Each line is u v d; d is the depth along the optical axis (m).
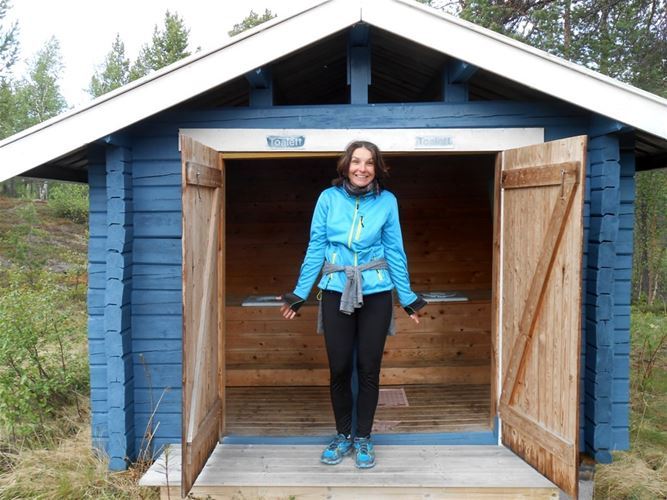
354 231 2.92
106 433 3.54
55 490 3.29
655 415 4.80
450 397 4.48
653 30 8.16
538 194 3.04
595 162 3.36
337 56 3.82
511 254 3.38
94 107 3.04
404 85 4.61
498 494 2.99
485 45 3.04
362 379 3.07
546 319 3.00
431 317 5.01
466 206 5.72
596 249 3.33
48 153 3.06
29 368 4.49
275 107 3.42
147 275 3.49
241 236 5.77
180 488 2.99
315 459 3.26
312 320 5.03
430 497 2.99
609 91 3.03
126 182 3.35
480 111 3.41
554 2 8.16
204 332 3.07
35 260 11.53
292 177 5.79
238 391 4.69
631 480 3.52
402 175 5.75
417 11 3.03
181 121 3.42
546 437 2.96
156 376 3.51
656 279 9.85
